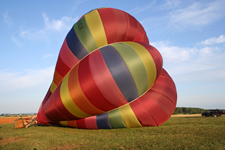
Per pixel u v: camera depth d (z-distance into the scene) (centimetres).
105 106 963
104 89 912
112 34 1026
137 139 682
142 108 990
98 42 1016
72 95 967
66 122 1199
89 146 602
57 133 957
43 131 1086
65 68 1104
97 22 1030
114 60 934
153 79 1041
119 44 1020
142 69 961
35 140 754
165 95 1091
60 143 675
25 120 1459
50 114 1208
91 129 1075
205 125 1034
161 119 1025
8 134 991
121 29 1046
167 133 788
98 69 923
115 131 926
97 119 1020
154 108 1012
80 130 1066
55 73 1195
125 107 995
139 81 961
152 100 1027
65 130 1099
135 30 1110
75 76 978
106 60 937
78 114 1032
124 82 928
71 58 1066
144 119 987
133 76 938
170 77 1262
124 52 962
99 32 1012
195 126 986
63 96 1019
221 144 552
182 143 584
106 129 1027
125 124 991
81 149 566
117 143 627
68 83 1002
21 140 772
